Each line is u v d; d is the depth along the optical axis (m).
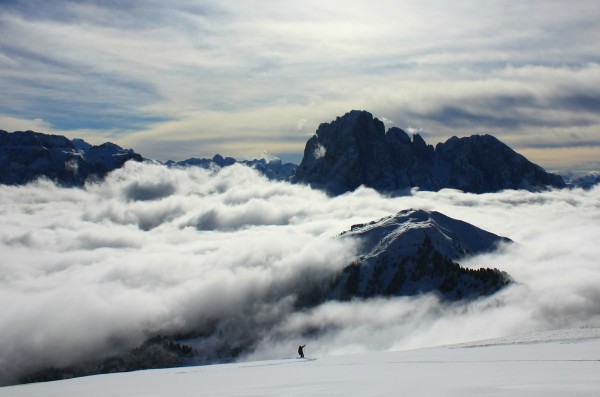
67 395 37.12
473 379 29.78
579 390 24.73
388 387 29.06
